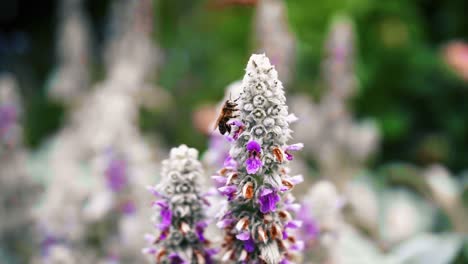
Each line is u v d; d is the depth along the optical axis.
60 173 0.58
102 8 1.68
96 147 0.53
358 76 1.05
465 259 0.62
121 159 0.52
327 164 0.71
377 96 1.15
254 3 0.96
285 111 0.30
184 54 1.08
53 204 0.53
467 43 1.25
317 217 0.41
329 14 1.09
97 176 0.53
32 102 1.33
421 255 0.59
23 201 0.63
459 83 1.13
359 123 1.09
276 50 0.69
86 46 0.93
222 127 0.31
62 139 0.86
